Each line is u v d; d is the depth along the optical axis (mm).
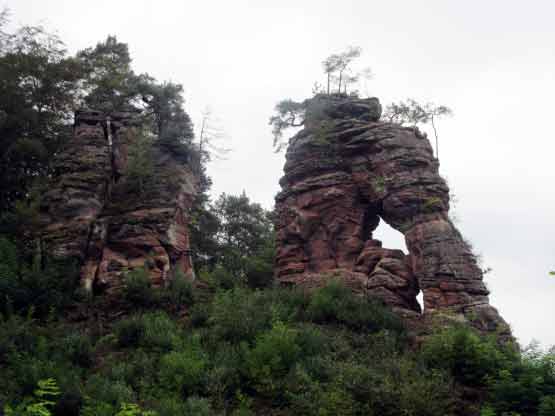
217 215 59969
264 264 47531
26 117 43719
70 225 37625
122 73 50031
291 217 41094
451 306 34281
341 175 41125
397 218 38719
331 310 33375
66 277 34938
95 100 48812
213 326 31219
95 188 39469
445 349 28562
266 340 27328
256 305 33438
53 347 27922
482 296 34812
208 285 38938
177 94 47594
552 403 23438
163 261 37156
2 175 41812
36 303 32375
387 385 24250
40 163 43469
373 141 40844
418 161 39219
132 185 40531
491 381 26375
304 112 46281
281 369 25906
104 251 37188
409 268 37375
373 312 33688
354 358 28531
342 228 40250
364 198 40844
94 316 33188
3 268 33188
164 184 40812
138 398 23531
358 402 23438
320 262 39531
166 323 30688
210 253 53469
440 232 36500
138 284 34312
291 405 23812
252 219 60875
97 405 21438
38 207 38688
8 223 37719
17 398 21734
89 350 27641
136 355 27531
